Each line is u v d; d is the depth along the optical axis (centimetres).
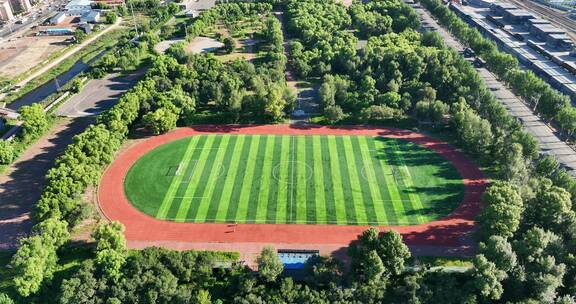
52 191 11838
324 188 13188
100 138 14112
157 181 13600
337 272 9794
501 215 10438
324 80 18412
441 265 10644
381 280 9694
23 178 13850
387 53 19362
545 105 16238
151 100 16712
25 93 19825
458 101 16462
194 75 18538
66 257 10919
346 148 15100
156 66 19150
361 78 18775
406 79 18675
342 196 12875
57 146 15550
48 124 16725
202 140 15662
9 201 12850
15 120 17150
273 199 12781
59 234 10762
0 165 14400
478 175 13775
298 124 16600
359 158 14562
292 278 9981
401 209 12425
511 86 18688
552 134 15812
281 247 11212
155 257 10044
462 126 14938
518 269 9544
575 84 18338
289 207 12488
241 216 12212
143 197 12975
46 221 10756
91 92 19350
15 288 10012
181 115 16762
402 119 16600
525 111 17338
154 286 9419
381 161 14425
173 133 16125
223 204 12631
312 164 14262
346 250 11144
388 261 9631
